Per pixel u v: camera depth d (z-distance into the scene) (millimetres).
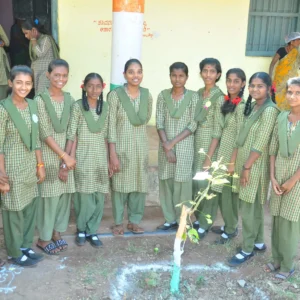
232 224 3920
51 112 3307
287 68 5945
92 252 3695
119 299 3078
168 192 3979
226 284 3316
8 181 3094
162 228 4141
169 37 5992
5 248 3670
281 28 6477
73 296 3084
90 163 3564
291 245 3242
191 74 6203
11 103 2996
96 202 3787
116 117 3625
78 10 5609
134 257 3648
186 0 5891
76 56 5777
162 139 3760
